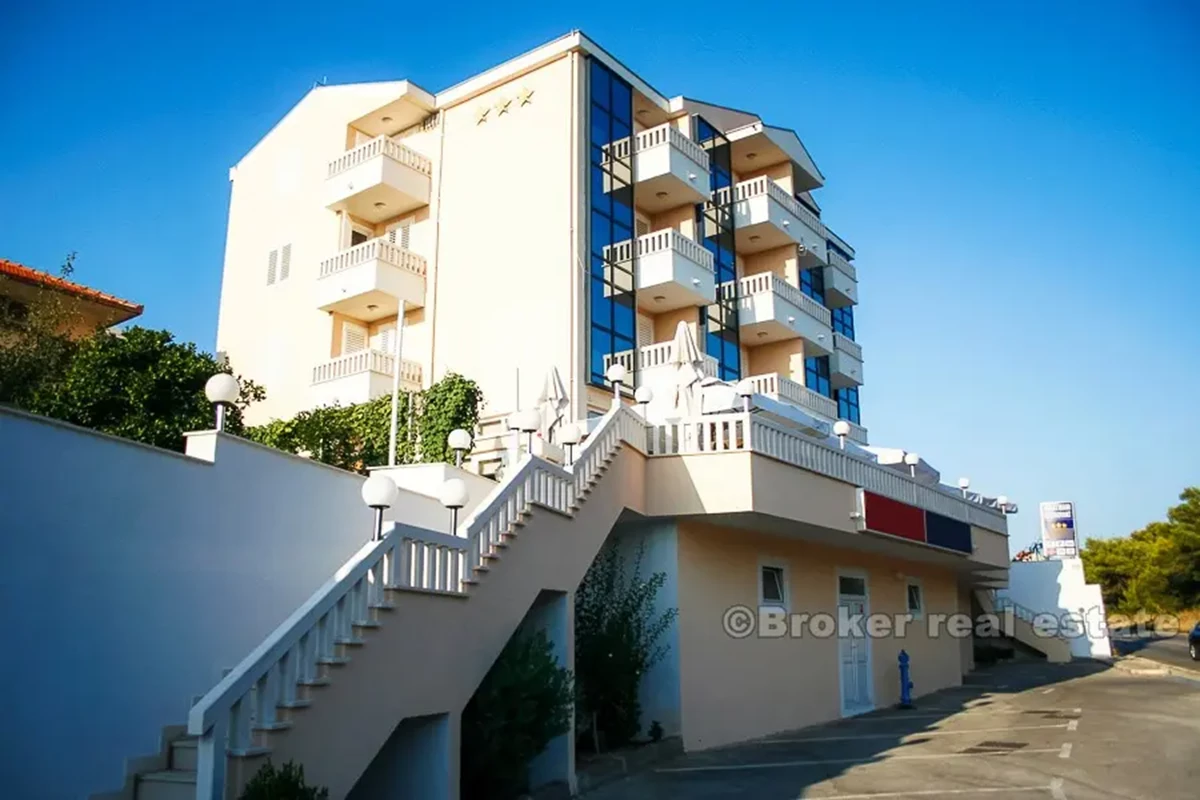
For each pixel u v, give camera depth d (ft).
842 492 59.11
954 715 66.59
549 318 76.02
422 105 87.92
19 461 25.44
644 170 85.51
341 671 26.99
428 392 65.00
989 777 41.96
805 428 69.31
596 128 81.66
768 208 101.65
